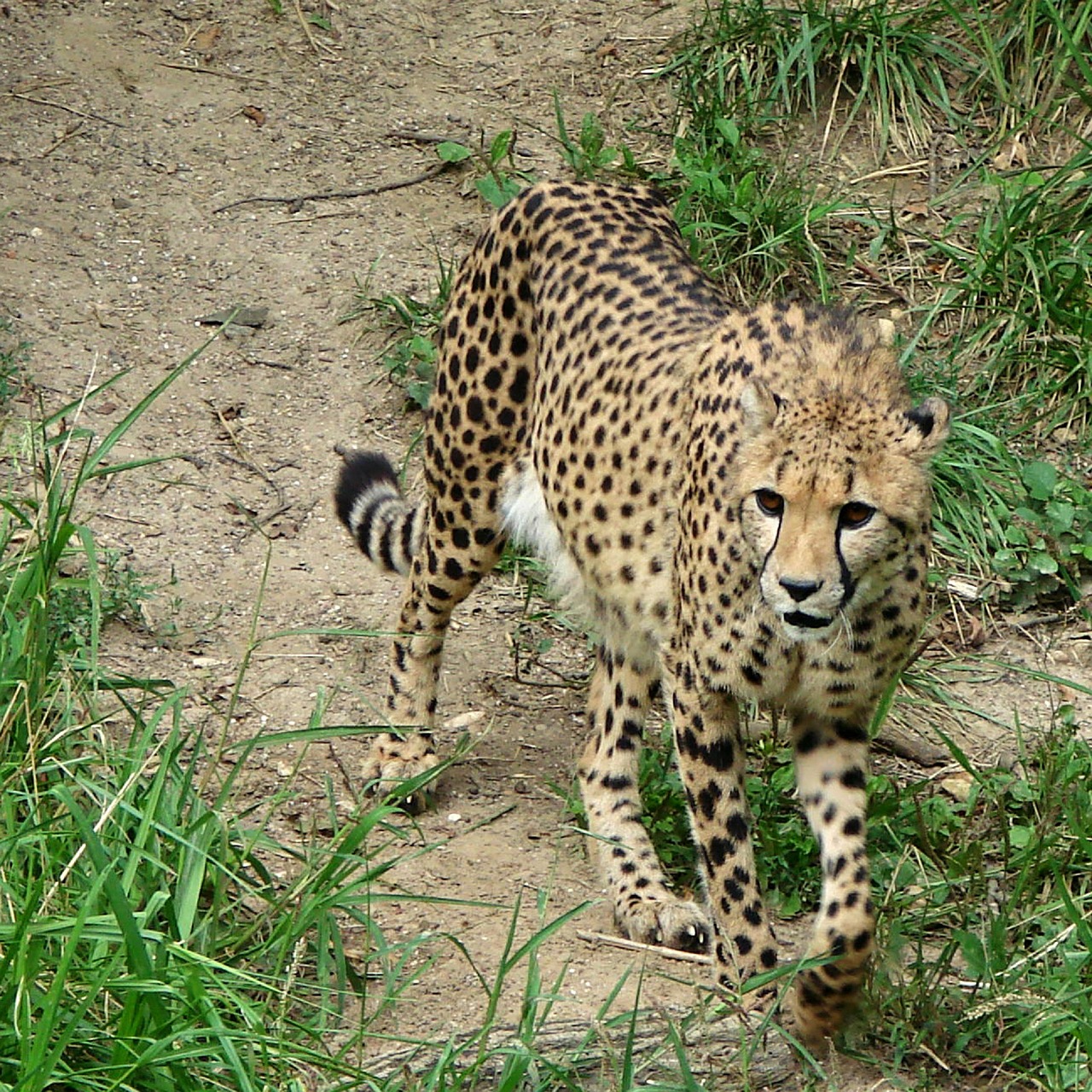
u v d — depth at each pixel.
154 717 8.79
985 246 13.72
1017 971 8.58
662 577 9.16
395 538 10.94
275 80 15.85
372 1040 8.02
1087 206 13.95
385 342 13.63
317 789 10.02
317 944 8.21
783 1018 8.48
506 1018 8.29
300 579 11.78
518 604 12.02
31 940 7.22
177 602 11.31
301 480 12.59
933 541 12.32
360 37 16.42
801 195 14.22
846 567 7.89
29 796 8.06
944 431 8.02
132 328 13.43
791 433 7.88
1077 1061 8.16
